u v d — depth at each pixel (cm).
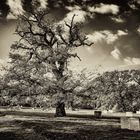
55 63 3372
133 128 2048
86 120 3006
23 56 3319
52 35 3803
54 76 3259
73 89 3112
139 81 5103
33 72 3162
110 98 5009
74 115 4094
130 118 2078
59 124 2431
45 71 3183
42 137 1666
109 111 5100
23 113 4397
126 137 1620
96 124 2489
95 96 3309
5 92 2969
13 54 3203
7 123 2458
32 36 3750
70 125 2353
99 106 5219
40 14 3816
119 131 1931
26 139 1581
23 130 1958
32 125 2288
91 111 5900
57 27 3803
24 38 3712
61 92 3036
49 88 3044
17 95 2977
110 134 1762
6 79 3022
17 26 3750
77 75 3161
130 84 5088
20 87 3005
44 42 3822
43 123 2497
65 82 3067
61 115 3641
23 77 3066
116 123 2619
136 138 1583
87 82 3209
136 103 5031
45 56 3253
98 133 1811
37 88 3034
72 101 3075
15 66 3117
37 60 3241
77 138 1595
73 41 3853
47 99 2972
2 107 6269
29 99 3009
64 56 3225
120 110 5075
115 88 5003
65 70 3197
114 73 5116
